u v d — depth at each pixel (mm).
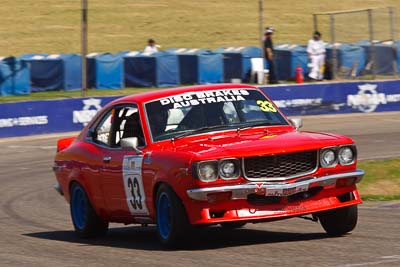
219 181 17906
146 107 20812
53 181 38031
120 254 18984
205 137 19938
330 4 110500
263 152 18125
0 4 105562
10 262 18766
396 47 64562
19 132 52969
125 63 68625
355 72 66688
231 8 107250
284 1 110625
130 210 20656
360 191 31469
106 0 108688
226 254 17812
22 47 91438
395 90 61562
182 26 100375
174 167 18328
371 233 20250
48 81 66125
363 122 56031
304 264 16047
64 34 96312
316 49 68438
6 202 32594
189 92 21172
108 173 21234
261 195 18141
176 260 17375
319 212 19625
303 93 58906
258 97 21406
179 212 18328
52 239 22984
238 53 69562
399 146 44156
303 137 19172
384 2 113000
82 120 55031
